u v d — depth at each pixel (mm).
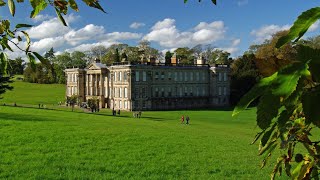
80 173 19594
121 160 23797
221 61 170250
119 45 182375
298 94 1519
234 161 24719
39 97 154750
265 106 1530
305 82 1544
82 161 22812
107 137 33812
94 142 30641
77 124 44625
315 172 2100
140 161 23641
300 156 2215
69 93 135375
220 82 127875
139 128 45312
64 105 127812
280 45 1642
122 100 114688
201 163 23891
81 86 130250
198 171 21453
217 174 20797
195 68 124625
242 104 1624
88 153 25719
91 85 127312
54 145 28172
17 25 2891
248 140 38500
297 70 1517
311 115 1546
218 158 25875
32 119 48531
